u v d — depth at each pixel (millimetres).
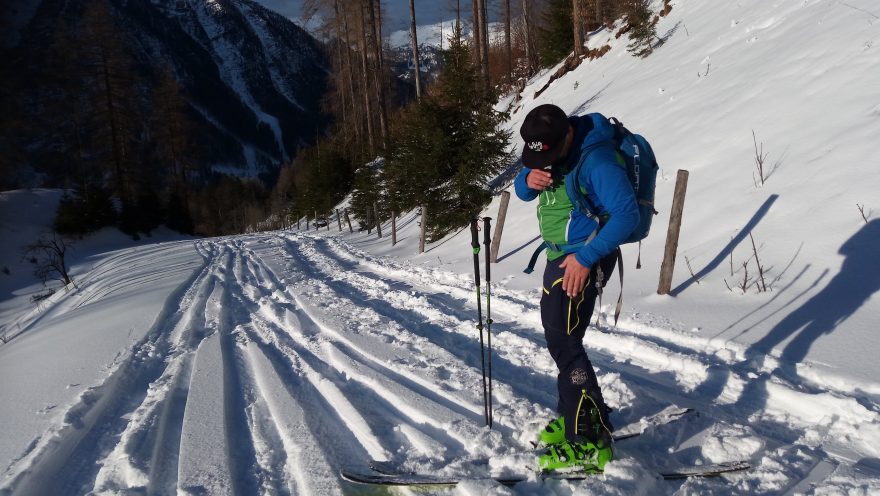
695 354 4273
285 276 10781
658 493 2480
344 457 3090
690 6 15594
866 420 2941
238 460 3193
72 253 27781
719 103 9172
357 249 15445
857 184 5594
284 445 3316
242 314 7445
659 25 16281
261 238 23547
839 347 3801
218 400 4082
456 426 3303
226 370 4863
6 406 4500
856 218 5230
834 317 4188
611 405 3451
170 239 36156
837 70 7570
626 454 2768
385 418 3570
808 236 5426
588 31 21922
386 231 17547
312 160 35562
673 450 2859
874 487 2285
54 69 37094
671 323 4887
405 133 14570
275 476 2979
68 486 3170
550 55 22828
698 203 7125
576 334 2623
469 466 2807
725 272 5586
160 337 6305
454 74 13617
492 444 3057
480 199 12469
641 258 6750
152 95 52000
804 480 2471
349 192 29438
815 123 6922
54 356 5996
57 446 3543
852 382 3387
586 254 2355
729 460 2715
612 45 17422
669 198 7688
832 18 9078
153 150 49469
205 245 21609
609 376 3770
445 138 13227
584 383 2621
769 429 3090
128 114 40406
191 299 8812
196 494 2787
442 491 2625
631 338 4586
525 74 26016
